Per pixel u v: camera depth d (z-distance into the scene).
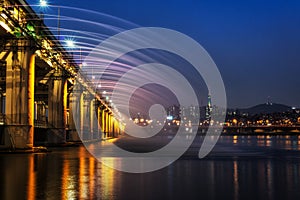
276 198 14.23
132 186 17.11
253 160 33.91
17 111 42.66
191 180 19.41
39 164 28.28
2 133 42.75
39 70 62.78
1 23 39.44
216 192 15.59
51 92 63.19
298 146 75.31
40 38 48.69
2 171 23.08
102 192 15.29
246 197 14.44
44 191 15.38
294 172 23.31
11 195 14.40
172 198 14.24
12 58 42.97
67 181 18.47
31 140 43.25
